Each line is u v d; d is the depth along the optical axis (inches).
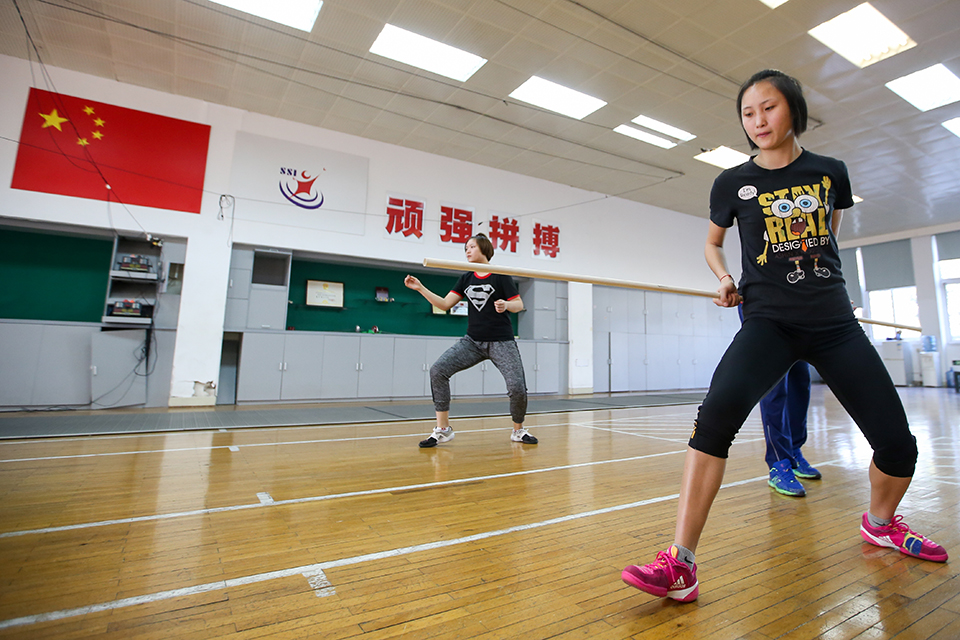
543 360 295.7
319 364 228.1
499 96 214.2
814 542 53.3
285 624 34.7
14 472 80.8
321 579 42.6
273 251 228.1
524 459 99.1
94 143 194.5
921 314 393.7
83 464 88.2
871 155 260.1
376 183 252.1
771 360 42.6
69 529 54.2
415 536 54.0
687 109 223.5
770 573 45.1
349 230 243.0
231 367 222.8
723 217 49.7
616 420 174.4
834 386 47.4
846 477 86.4
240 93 210.4
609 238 334.3
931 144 248.4
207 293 207.9
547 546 51.4
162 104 207.6
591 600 39.3
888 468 48.1
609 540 53.4
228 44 180.1
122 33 173.8
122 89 201.2
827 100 210.2
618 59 188.4
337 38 177.6
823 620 36.3
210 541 51.4
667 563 38.8
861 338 45.3
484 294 115.6
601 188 323.0
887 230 402.3
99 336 185.2
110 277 192.9
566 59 188.7
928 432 146.8
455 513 62.7
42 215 184.2
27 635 32.4
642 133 248.5
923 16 162.1
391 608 37.4
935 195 317.1
